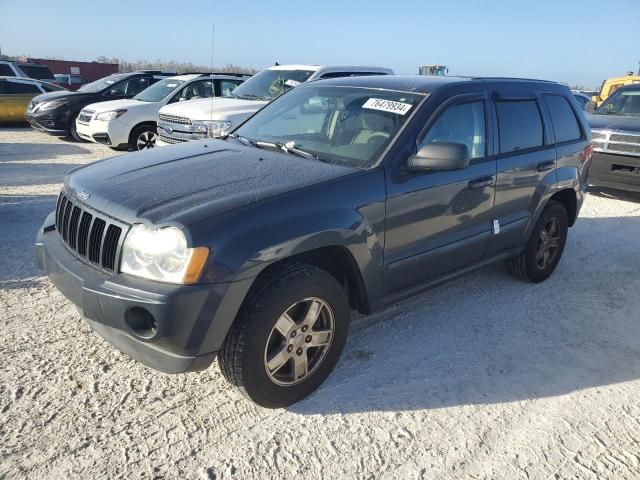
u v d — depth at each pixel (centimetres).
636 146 805
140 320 259
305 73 931
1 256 495
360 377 340
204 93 1167
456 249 388
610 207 828
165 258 254
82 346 354
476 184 390
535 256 488
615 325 432
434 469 268
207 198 278
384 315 427
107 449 266
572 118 519
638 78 1401
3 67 1798
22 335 362
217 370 339
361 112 379
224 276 258
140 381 322
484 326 418
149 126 1120
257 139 402
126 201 280
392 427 296
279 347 294
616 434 300
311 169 325
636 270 555
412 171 341
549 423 307
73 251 298
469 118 396
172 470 256
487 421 305
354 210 310
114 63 3959
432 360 365
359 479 258
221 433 284
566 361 374
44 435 272
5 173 876
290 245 278
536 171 452
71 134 1282
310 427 293
